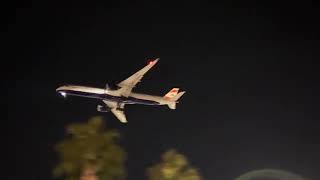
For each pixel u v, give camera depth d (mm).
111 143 110312
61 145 108562
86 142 107188
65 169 106625
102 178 108438
